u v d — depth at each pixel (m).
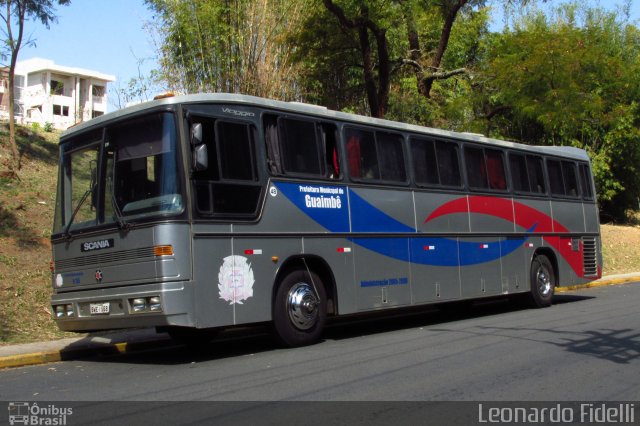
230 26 20.03
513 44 22.55
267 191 10.02
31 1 18.41
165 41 20.22
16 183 17.88
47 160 20.42
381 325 13.60
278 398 6.86
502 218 14.78
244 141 9.88
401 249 12.18
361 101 24.22
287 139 10.54
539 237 15.85
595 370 8.05
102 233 9.44
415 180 12.73
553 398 6.77
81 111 27.14
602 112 26.23
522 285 15.17
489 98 23.11
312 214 10.64
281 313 10.15
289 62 20.61
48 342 11.34
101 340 11.55
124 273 9.13
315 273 10.78
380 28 20.61
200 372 8.55
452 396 6.84
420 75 23.00
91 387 7.91
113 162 9.60
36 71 64.19
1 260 14.02
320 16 20.70
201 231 9.08
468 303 15.88
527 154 15.99
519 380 7.55
